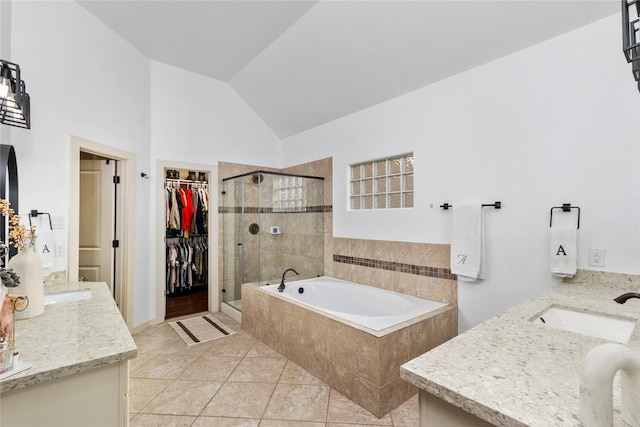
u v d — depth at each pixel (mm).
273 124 4348
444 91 2555
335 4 2408
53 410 931
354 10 2375
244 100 4242
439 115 2590
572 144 1891
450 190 2512
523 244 2104
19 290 1348
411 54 2484
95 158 3113
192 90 3795
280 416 1850
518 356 886
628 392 566
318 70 3105
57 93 2312
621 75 1720
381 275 3043
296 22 2744
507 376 771
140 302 3270
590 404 555
